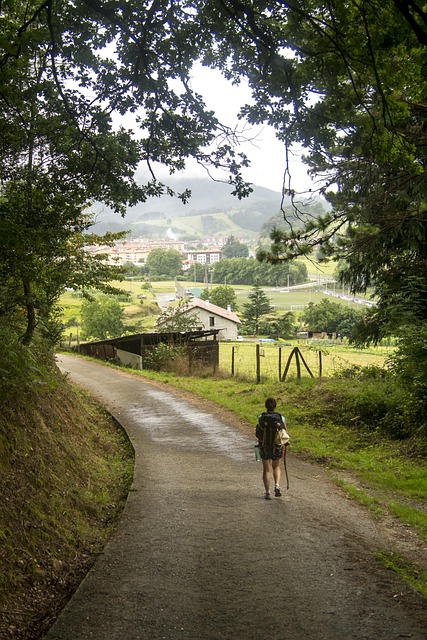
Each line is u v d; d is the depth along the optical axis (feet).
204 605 17.79
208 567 21.02
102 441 46.03
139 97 34.04
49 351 51.62
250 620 16.80
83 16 31.22
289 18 28.78
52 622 17.47
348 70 27.50
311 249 49.96
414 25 22.76
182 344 116.16
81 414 49.55
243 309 477.36
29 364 33.58
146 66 31.14
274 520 27.07
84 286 65.62
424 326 47.34
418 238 55.83
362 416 51.57
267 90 31.40
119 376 99.91
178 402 69.67
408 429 45.91
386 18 24.70
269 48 29.07
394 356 49.80
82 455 36.50
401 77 27.14
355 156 51.49
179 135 34.40
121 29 30.45
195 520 26.86
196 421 57.36
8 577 18.71
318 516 28.09
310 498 31.71
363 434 48.57
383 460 41.65
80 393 71.15
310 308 367.25
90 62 32.86
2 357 30.45
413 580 20.48
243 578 20.02
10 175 35.09
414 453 41.93
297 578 20.07
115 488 34.73
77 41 32.17
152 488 32.96
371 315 62.08
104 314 279.90
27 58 29.84
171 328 130.41
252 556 22.21
